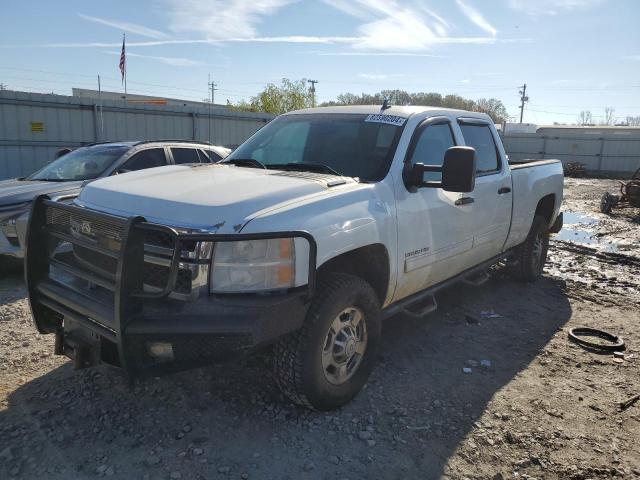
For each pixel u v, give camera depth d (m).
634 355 4.63
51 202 3.41
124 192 3.41
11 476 2.76
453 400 3.74
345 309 3.42
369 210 3.54
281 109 45.78
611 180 31.11
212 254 2.87
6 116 15.36
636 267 8.15
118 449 3.02
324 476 2.88
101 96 52.22
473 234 4.86
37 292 3.45
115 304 2.79
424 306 4.48
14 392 3.61
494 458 3.11
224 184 3.39
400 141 4.05
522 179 5.84
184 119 20.36
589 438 3.34
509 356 4.55
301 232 2.91
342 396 3.48
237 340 2.78
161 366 2.93
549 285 6.82
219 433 3.21
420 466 3.01
